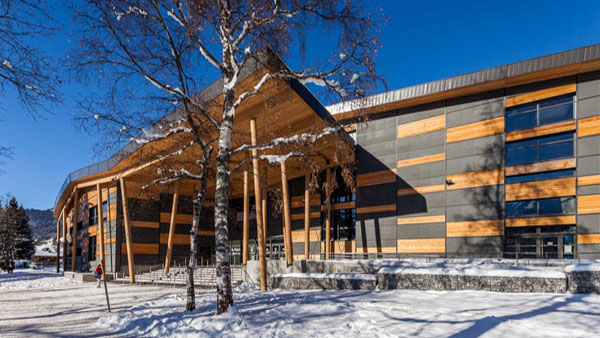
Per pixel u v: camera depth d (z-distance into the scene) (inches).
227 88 423.2
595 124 827.4
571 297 416.8
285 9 403.2
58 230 2251.5
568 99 879.1
